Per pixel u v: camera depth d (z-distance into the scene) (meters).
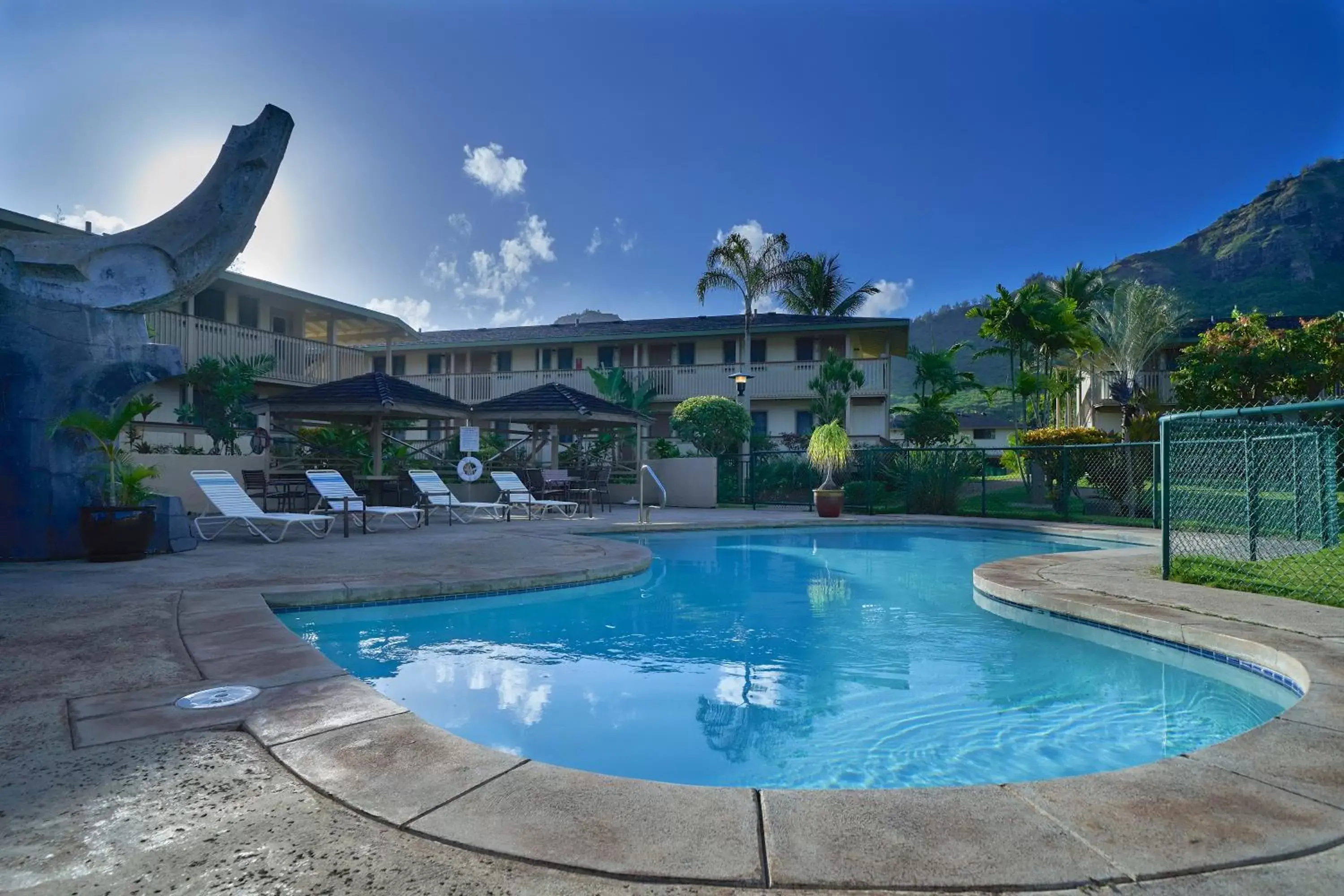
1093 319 27.30
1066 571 7.33
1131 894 1.64
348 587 5.78
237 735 2.61
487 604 6.41
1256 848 1.85
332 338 21.89
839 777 2.98
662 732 3.46
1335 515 7.88
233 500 9.35
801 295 37.41
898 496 18.08
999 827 1.96
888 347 29.39
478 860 1.76
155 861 1.73
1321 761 2.45
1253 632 4.45
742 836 1.90
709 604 6.72
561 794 2.14
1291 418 8.71
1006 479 27.41
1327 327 17.92
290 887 1.62
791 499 19.56
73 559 7.33
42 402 7.23
